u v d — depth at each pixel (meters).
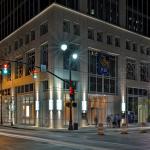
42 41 52.59
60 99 48.88
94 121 53.56
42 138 28.44
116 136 32.22
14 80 62.72
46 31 52.16
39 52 53.38
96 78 55.09
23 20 60.16
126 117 58.81
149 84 66.44
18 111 60.94
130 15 63.25
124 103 59.22
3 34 69.50
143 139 28.39
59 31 49.78
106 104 56.53
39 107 52.22
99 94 55.09
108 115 53.84
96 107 54.59
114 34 59.03
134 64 63.53
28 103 57.25
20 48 60.66
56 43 49.50
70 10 51.53
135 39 63.78
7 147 21.00
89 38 54.53
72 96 42.94
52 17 50.00
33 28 55.91
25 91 58.19
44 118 51.06
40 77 52.19
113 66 58.97
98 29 55.97
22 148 20.41
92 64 54.75
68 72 50.59
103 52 56.62
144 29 66.56
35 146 21.61
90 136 32.12
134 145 22.72
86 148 20.25
